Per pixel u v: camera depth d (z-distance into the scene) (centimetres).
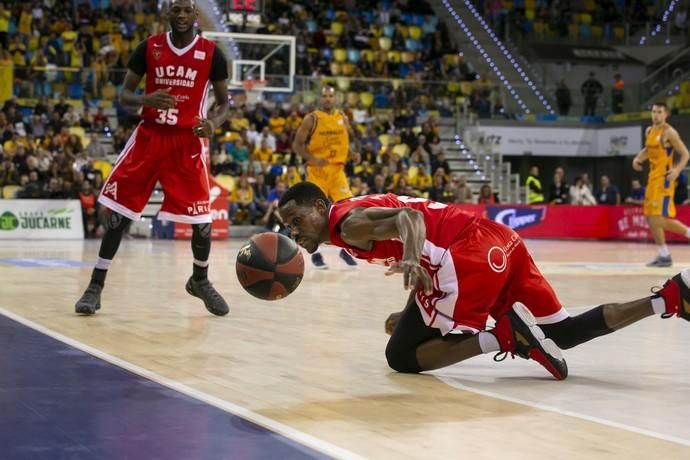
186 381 698
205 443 507
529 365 792
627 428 561
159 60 1085
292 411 601
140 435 522
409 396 657
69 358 780
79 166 3331
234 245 2917
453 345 716
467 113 4359
